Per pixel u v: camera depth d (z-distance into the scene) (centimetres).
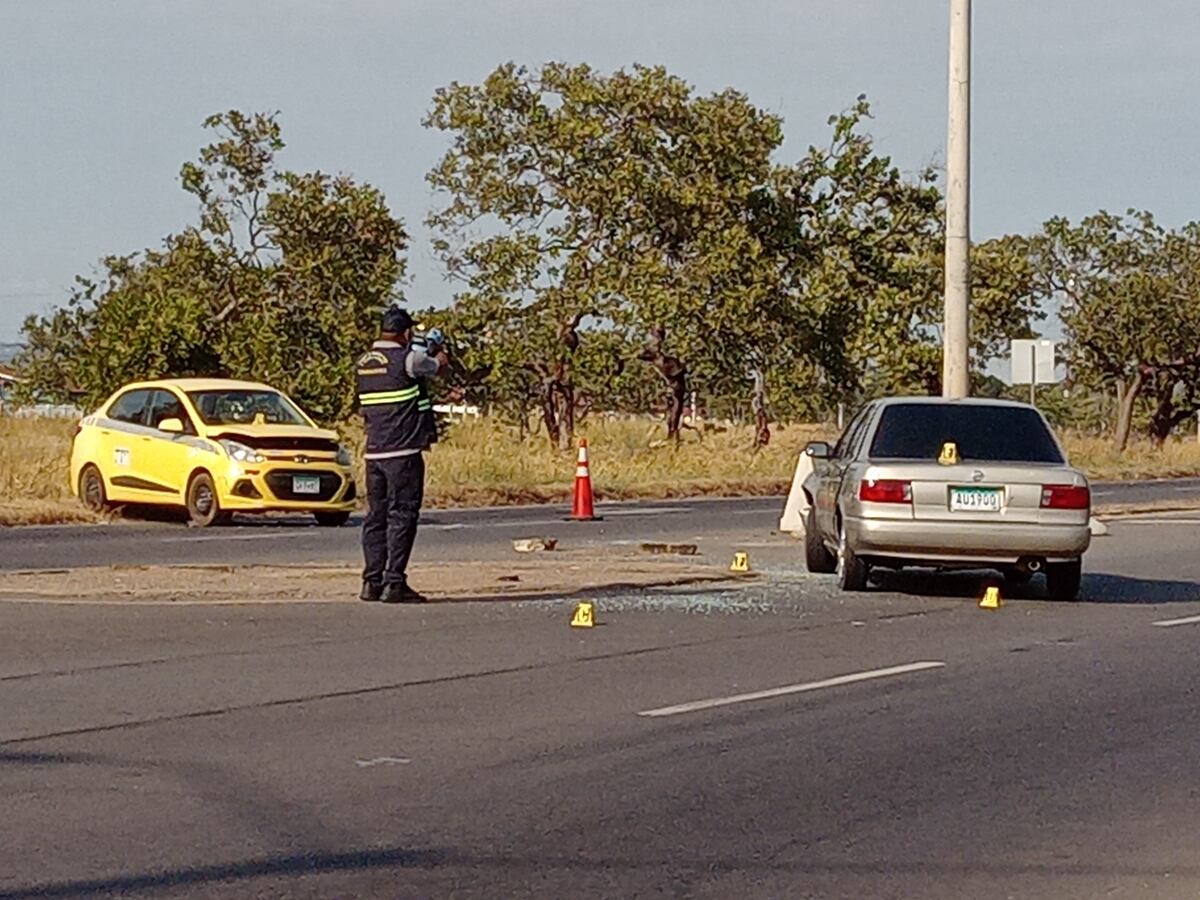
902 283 4706
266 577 1819
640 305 4362
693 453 4328
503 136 4534
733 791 941
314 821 869
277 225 4222
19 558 2089
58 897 740
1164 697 1236
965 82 2402
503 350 4412
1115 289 6225
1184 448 6359
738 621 1585
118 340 3812
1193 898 762
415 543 2403
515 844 834
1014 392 6594
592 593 1761
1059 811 911
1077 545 1748
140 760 991
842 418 5497
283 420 2706
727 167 4522
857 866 805
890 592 1839
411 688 1220
